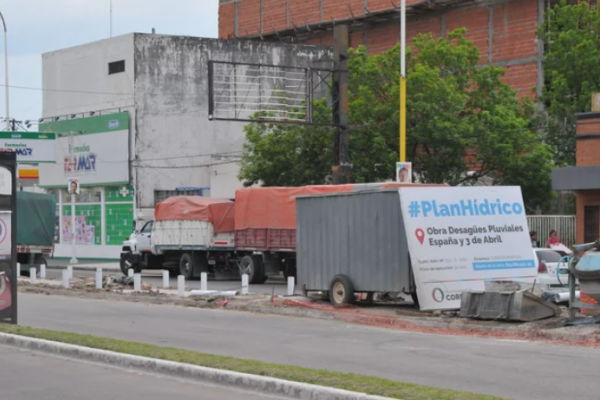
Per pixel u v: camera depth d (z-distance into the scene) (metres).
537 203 44.59
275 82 56.16
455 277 20.88
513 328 17.50
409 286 20.92
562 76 47.94
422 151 43.59
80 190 58.50
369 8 63.03
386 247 21.64
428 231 20.83
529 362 13.64
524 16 55.12
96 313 22.45
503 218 21.89
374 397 10.03
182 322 20.23
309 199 24.19
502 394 10.93
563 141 46.56
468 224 21.34
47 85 60.28
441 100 41.00
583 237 33.41
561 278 22.16
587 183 32.50
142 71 53.28
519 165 41.91
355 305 22.91
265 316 21.86
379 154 41.00
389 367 13.19
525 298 18.39
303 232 24.42
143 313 22.52
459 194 21.45
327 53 58.00
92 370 13.32
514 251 21.80
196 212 36.69
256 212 33.72
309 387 10.77
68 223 59.97
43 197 41.78
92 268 48.47
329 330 18.59
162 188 53.72
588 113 33.12
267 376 11.62
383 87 42.72
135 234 41.16
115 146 54.47
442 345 15.92
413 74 40.66
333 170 32.94
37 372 13.14
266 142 44.66
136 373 13.05
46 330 16.80
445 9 59.38
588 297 17.64
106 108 55.38
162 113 53.75
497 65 56.34
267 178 45.12
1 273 17.73
